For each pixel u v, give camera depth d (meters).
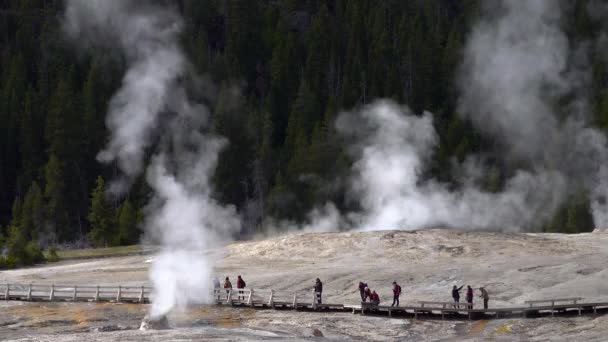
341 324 83.75
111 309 92.19
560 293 95.06
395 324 84.00
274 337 74.69
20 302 97.94
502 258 114.75
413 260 116.69
